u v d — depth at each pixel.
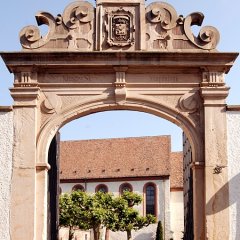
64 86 15.16
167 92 15.19
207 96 15.00
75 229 55.62
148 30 15.45
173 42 15.39
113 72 15.24
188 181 16.41
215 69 15.16
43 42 15.32
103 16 15.48
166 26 15.45
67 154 63.56
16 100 14.95
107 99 15.12
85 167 61.78
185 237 16.80
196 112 15.12
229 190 14.59
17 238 14.28
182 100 15.14
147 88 15.20
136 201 53.53
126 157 61.78
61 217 49.00
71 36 15.35
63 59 15.05
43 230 14.45
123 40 15.35
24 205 14.45
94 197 49.69
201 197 14.76
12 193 14.52
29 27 15.38
